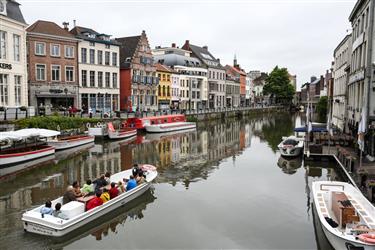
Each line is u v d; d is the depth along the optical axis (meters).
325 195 12.00
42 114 29.05
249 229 11.45
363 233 8.55
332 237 8.87
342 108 34.03
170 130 39.62
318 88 93.38
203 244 10.33
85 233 11.09
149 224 11.83
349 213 9.36
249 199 14.59
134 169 15.41
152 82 50.03
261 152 26.91
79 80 39.06
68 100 38.25
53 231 10.20
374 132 18.11
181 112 48.59
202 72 65.25
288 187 16.44
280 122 57.03
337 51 39.88
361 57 23.47
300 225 11.80
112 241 10.52
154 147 28.38
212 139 34.53
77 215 10.84
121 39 49.28
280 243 10.41
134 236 10.88
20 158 19.83
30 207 13.12
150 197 14.78
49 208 10.79
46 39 35.56
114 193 12.61
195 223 11.93
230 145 30.66
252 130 44.00
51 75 36.28
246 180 17.78
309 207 13.59
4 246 9.88
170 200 14.39
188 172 19.59
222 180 17.75
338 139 23.97
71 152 24.50
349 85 28.16
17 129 23.14
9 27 26.22
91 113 32.50
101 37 42.31
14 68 26.92
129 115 38.41
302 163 21.84
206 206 13.67
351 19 27.42
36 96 34.97
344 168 16.78
